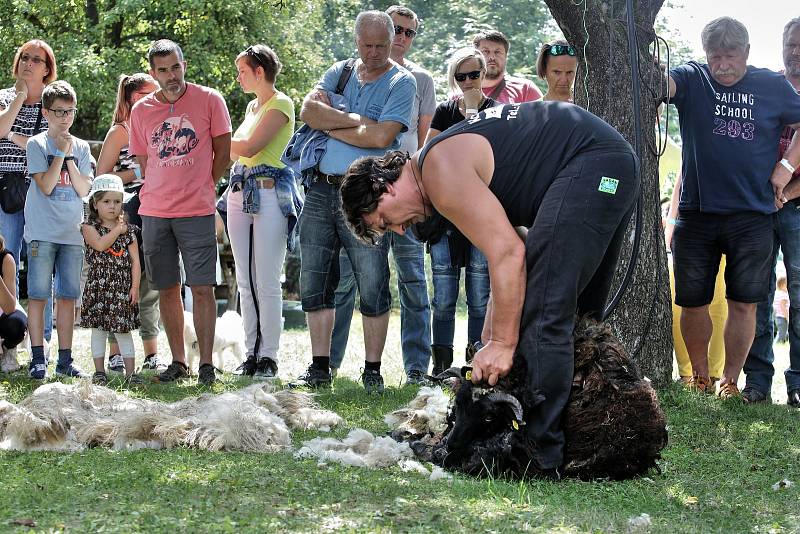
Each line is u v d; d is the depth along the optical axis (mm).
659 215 9242
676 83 9359
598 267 5695
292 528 4270
